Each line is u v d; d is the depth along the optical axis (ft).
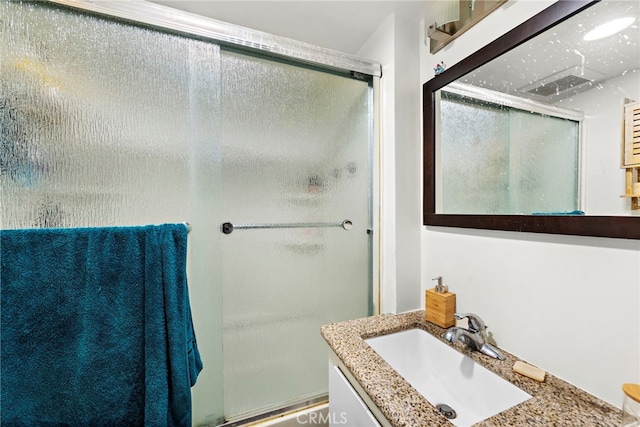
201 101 3.09
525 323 2.50
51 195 2.57
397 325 3.31
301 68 3.65
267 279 3.51
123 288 2.35
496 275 2.78
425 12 3.69
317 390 3.82
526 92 2.47
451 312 3.20
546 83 2.31
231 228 3.28
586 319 2.08
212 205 3.16
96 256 2.30
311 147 3.73
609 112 1.94
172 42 2.97
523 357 2.52
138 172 2.86
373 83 4.05
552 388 2.14
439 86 3.42
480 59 2.85
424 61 3.77
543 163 2.35
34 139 2.52
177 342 2.41
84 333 2.28
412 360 3.22
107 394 2.32
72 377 2.27
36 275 2.20
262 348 3.51
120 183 2.80
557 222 2.20
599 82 1.98
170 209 2.98
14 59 2.48
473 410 2.51
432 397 2.81
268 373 3.54
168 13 2.86
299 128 3.65
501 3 2.68
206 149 3.12
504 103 2.66
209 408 3.20
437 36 3.32
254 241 3.43
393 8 3.61
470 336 2.67
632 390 1.64
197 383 3.15
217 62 3.16
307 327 3.77
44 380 2.24
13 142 2.46
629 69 1.84
